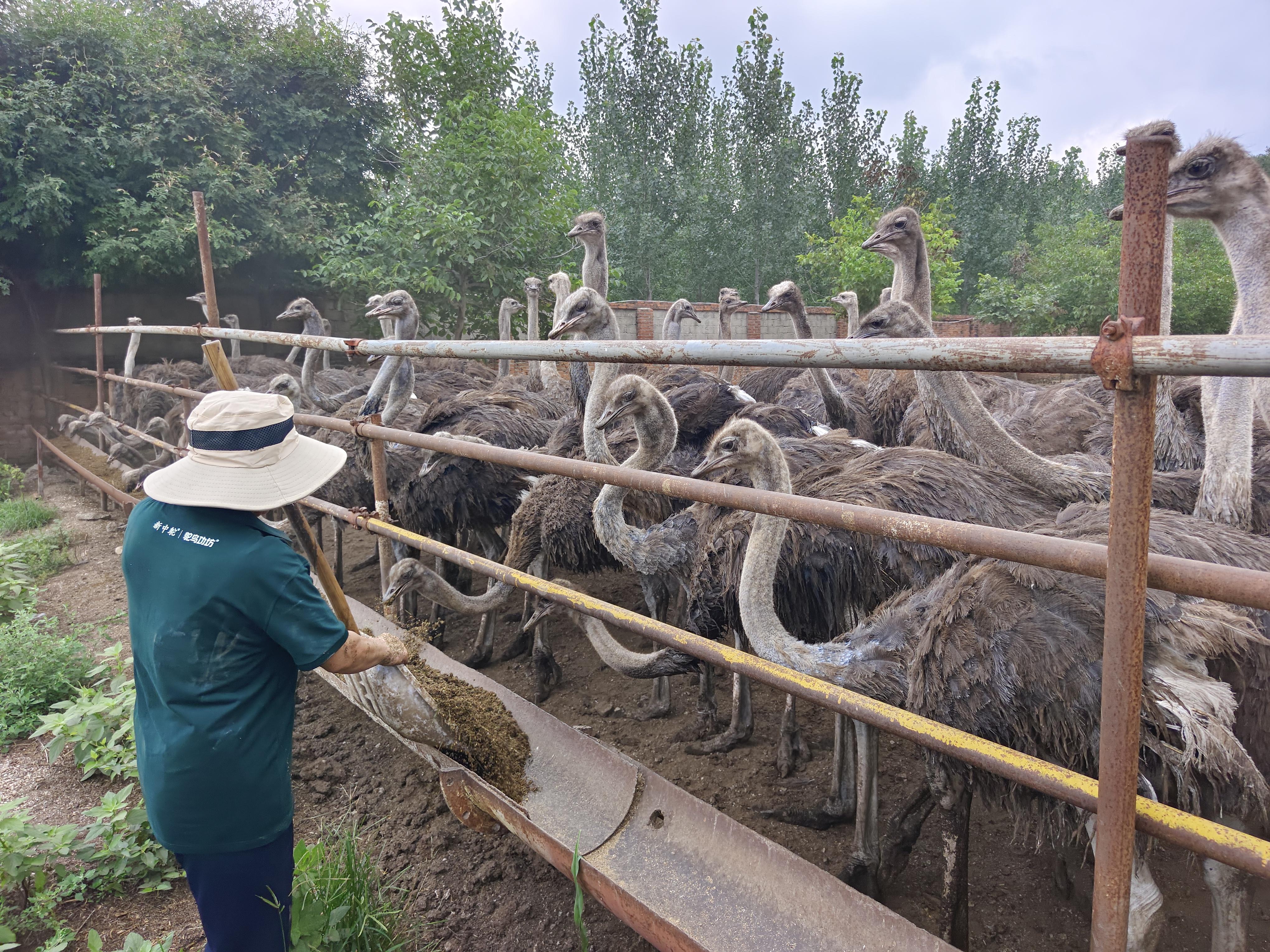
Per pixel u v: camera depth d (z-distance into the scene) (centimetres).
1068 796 173
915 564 348
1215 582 145
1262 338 128
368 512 429
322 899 274
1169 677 226
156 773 211
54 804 390
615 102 2764
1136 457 146
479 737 304
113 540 851
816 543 369
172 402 1055
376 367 1279
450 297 1302
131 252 1138
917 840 336
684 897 244
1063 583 243
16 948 304
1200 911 304
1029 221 3628
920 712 259
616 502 432
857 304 1133
